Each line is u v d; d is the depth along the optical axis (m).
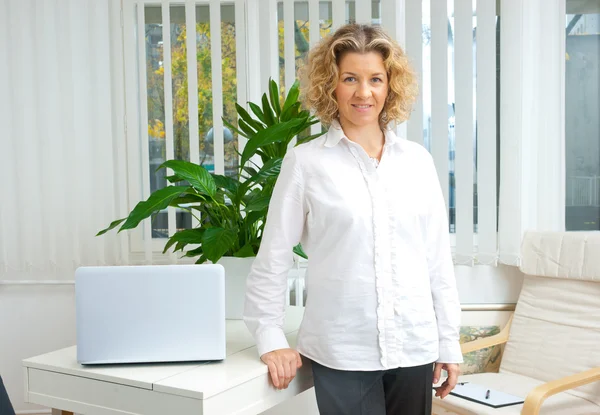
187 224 2.88
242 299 2.05
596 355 2.37
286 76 2.80
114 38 2.81
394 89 1.57
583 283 2.49
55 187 2.82
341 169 1.52
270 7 2.79
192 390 1.38
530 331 2.58
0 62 2.79
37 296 2.90
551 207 2.73
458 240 2.76
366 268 1.49
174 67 2.85
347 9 2.78
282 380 1.52
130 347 1.54
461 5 2.70
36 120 2.81
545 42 2.69
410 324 1.52
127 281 1.53
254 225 2.14
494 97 2.71
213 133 2.84
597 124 2.86
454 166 2.77
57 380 1.58
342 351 1.50
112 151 2.83
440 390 1.68
